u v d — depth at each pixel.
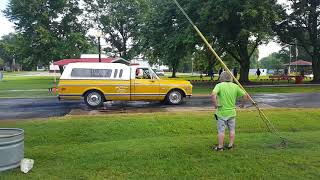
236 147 8.21
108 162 7.09
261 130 12.04
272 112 14.18
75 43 58.19
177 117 13.19
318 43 38.22
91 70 17.69
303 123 12.84
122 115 13.74
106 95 17.69
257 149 7.98
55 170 6.61
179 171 6.48
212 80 47.75
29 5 55.53
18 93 26.61
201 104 18.50
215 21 30.39
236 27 32.66
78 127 11.77
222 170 6.49
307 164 6.76
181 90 18.53
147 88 18.09
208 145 8.45
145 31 40.38
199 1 32.06
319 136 9.59
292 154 7.46
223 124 7.89
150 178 6.14
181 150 7.96
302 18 38.38
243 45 36.91
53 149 8.47
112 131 11.71
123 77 17.86
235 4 29.28
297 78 37.81
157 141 9.16
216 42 35.69
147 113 14.39
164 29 37.50
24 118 14.29
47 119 13.13
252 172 6.36
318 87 30.55
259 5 28.94
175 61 38.91
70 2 60.09
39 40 56.22
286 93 24.86
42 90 29.81
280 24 38.66
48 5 58.59
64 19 60.19
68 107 17.88
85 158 7.46
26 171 6.49
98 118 13.02
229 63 55.44
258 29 29.81
